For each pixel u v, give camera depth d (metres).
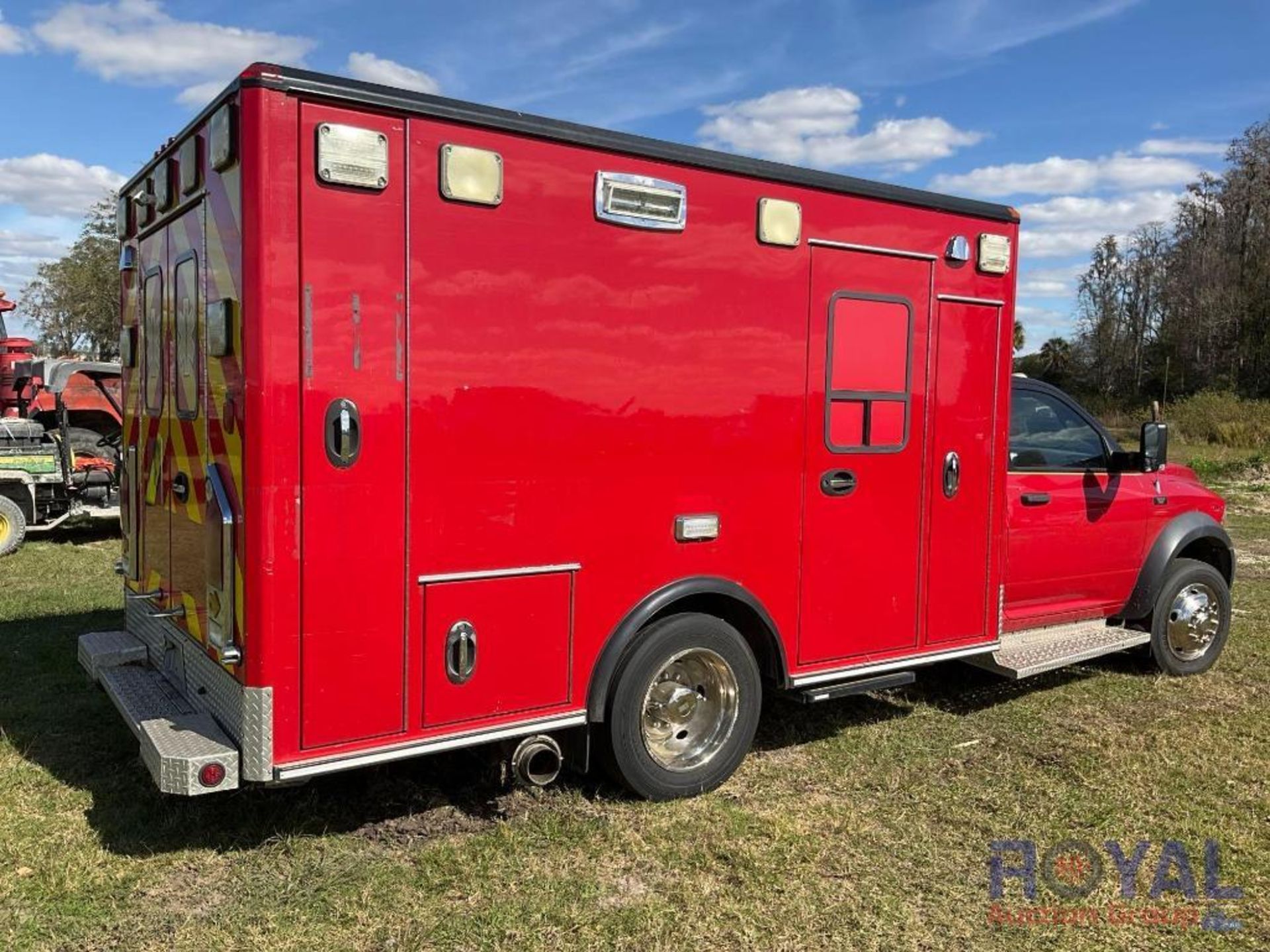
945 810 4.22
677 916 3.32
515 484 3.63
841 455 4.54
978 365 5.01
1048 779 4.58
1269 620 7.88
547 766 3.82
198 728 3.48
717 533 4.17
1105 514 5.91
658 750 4.22
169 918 3.22
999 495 5.17
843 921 3.34
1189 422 29.69
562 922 3.24
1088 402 51.78
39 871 3.49
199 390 3.64
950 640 5.04
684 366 4.02
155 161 4.14
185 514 3.87
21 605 7.55
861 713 5.47
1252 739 5.16
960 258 4.86
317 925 3.20
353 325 3.26
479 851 3.68
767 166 4.18
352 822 3.91
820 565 4.51
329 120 3.17
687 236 3.99
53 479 10.48
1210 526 6.37
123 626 6.94
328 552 3.27
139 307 4.53
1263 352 47.50
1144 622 6.23
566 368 3.72
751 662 4.33
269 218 3.09
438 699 3.53
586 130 3.71
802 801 4.26
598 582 3.88
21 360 11.23
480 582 3.59
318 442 3.22
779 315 4.27
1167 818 4.20
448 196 3.40
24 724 4.96
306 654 3.25
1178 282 54.78
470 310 3.49
